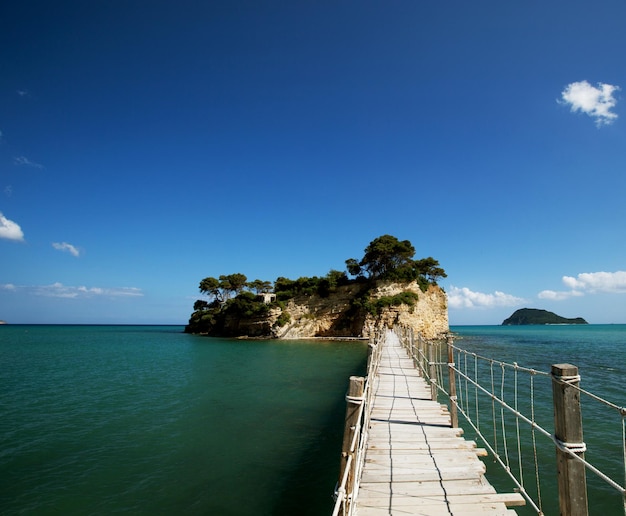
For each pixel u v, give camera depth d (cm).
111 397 2034
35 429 1463
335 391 2173
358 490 612
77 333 11794
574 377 385
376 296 6675
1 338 8469
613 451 1148
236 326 8075
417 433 882
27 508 877
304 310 7406
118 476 1043
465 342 6681
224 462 1135
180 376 2752
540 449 1170
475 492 610
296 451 1222
